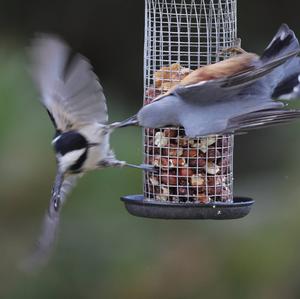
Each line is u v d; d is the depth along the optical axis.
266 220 14.27
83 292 13.85
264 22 18.23
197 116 9.31
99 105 9.14
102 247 13.89
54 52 8.76
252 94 9.31
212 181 10.83
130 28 18.42
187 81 9.51
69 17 18.34
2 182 13.39
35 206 13.48
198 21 11.08
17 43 16.64
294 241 14.04
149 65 11.20
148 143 10.95
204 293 13.94
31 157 13.41
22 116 13.53
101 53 18.42
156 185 10.87
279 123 9.09
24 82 13.63
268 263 13.96
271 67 8.94
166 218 10.42
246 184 15.23
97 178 13.67
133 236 13.96
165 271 13.92
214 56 11.07
